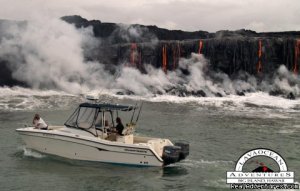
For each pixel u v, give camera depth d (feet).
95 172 71.05
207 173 71.61
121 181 66.69
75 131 78.54
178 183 66.28
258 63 201.05
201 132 107.96
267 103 169.68
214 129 112.16
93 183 65.72
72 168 72.64
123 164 74.23
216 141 97.86
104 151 74.79
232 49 201.67
